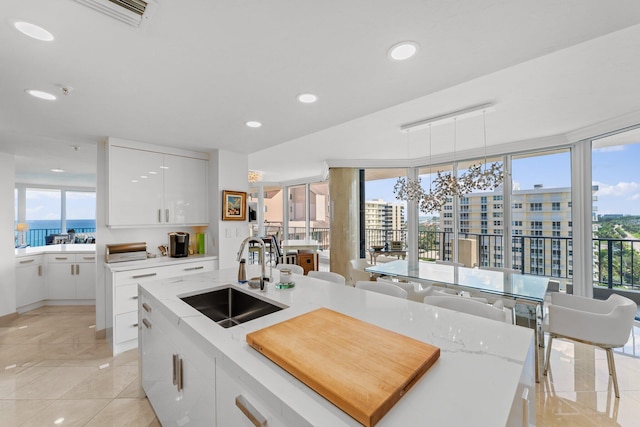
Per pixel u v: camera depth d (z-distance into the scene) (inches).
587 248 147.7
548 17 46.0
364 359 36.0
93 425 70.4
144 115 90.7
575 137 144.9
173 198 132.0
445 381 33.7
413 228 229.5
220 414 42.3
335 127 137.6
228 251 141.8
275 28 48.8
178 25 47.4
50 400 80.0
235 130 107.3
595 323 81.6
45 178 239.5
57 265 159.8
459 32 49.9
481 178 137.1
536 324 92.6
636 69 81.8
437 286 124.2
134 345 111.1
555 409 77.0
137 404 78.2
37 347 112.0
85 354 106.4
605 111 116.1
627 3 42.6
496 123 131.3
